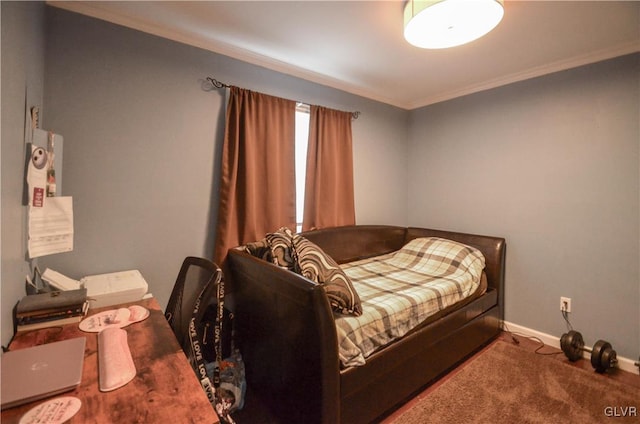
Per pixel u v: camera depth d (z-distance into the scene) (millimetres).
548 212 2527
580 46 2131
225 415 1146
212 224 2191
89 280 1602
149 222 1942
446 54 2268
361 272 2572
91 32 1728
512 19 1793
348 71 2607
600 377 2020
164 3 1676
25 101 1180
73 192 1691
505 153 2777
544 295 2566
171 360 935
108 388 785
